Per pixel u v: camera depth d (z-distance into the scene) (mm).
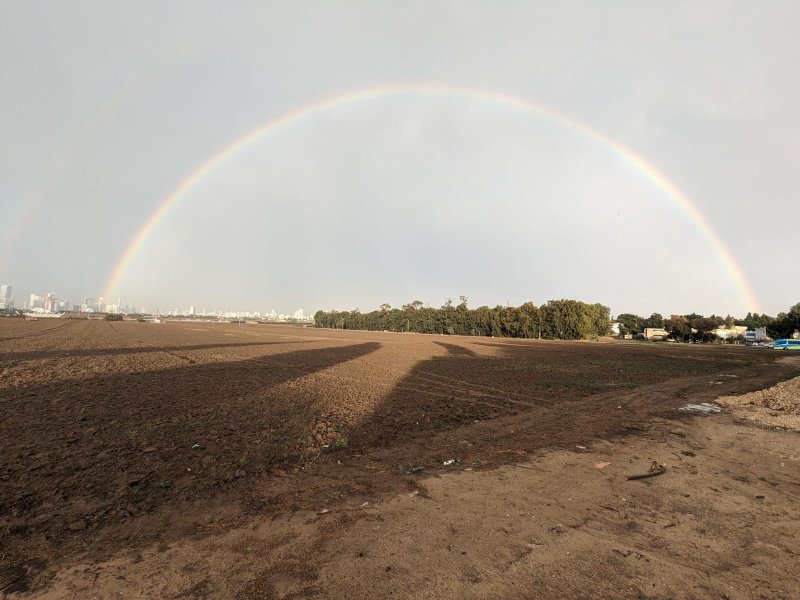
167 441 8203
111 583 3590
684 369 26453
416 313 134125
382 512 5086
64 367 20281
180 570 3799
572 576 3691
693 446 8328
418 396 14383
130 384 15461
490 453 7793
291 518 4926
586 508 5227
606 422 10570
